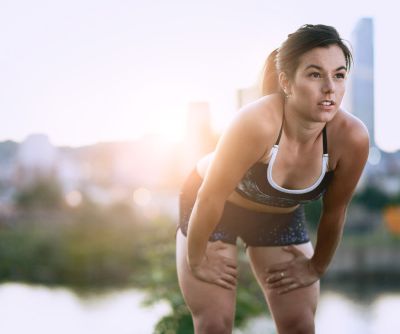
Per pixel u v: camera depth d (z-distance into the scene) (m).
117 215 12.56
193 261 2.09
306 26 1.77
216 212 1.96
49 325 6.63
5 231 12.69
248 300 4.56
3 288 10.33
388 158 25.91
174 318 4.43
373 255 17.44
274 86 1.96
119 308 7.99
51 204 15.82
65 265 11.89
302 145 1.89
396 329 7.87
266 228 2.25
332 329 7.93
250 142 1.82
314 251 2.22
